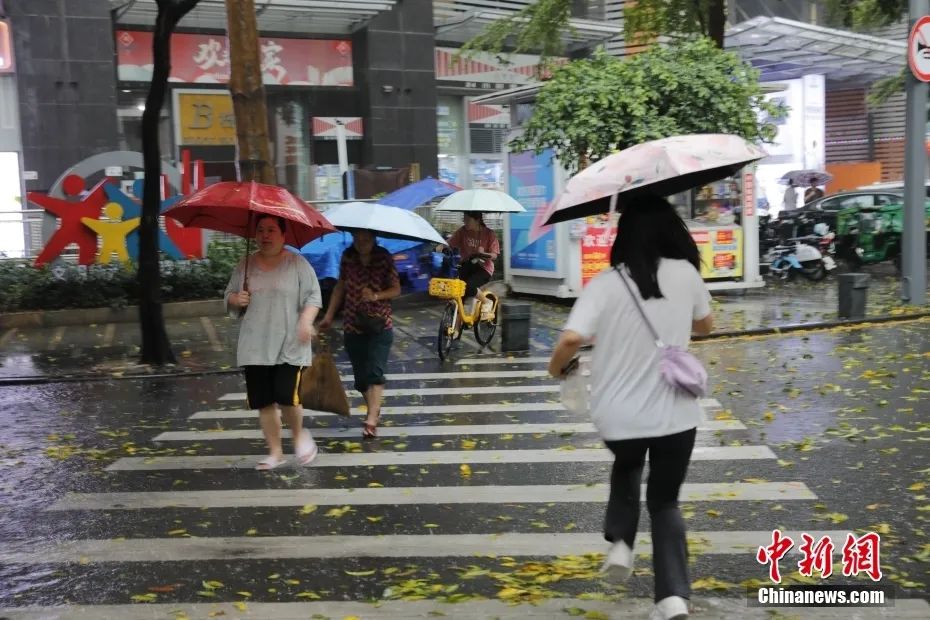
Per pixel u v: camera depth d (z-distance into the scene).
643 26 17.78
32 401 9.58
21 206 20.48
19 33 20.08
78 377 10.57
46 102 20.39
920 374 9.41
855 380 9.27
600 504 5.93
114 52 21.33
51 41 20.30
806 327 12.45
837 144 35.53
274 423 6.91
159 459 7.25
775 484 6.15
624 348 3.90
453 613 4.30
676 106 14.25
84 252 14.48
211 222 7.04
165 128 22.19
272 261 6.70
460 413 8.66
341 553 5.16
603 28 25.00
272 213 6.22
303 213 6.40
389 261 7.67
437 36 25.11
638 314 3.87
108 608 4.46
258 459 7.21
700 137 4.22
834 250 18.50
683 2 17.09
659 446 3.89
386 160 24.08
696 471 6.49
